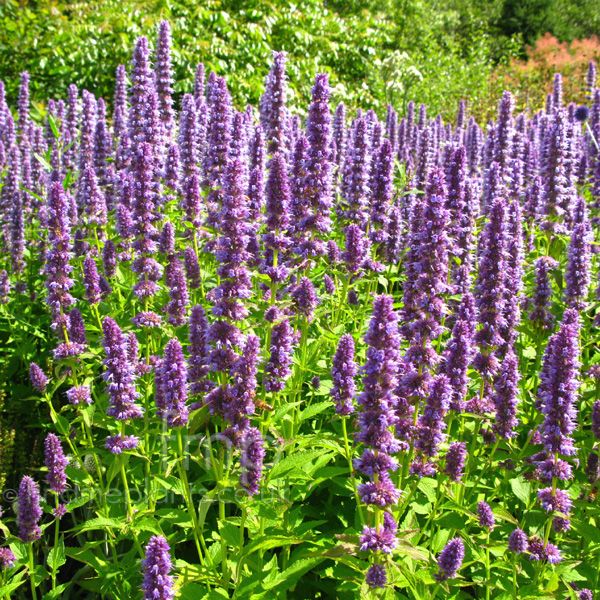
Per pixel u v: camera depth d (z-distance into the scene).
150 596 4.10
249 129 10.84
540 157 11.10
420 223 6.56
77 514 7.08
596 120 12.51
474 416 5.31
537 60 36.88
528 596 5.04
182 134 9.34
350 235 6.94
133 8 21.66
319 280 8.33
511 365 5.63
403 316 5.96
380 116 22.62
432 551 5.34
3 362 8.50
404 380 5.02
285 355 5.14
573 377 5.01
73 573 6.80
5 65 20.56
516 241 6.79
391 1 36.41
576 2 61.06
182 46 20.39
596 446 5.88
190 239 8.59
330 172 7.12
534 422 6.88
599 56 31.36
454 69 30.03
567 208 9.66
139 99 9.33
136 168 7.25
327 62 24.78
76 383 6.24
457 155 6.49
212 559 5.23
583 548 5.84
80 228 9.09
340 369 5.05
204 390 5.33
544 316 7.46
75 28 21.22
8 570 5.41
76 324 6.25
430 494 5.32
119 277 8.41
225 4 22.92
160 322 6.71
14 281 9.88
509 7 59.19
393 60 25.38
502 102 10.49
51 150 11.91
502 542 5.15
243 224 5.21
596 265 9.40
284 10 23.27
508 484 6.40
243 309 5.19
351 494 5.94
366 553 4.18
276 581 4.87
